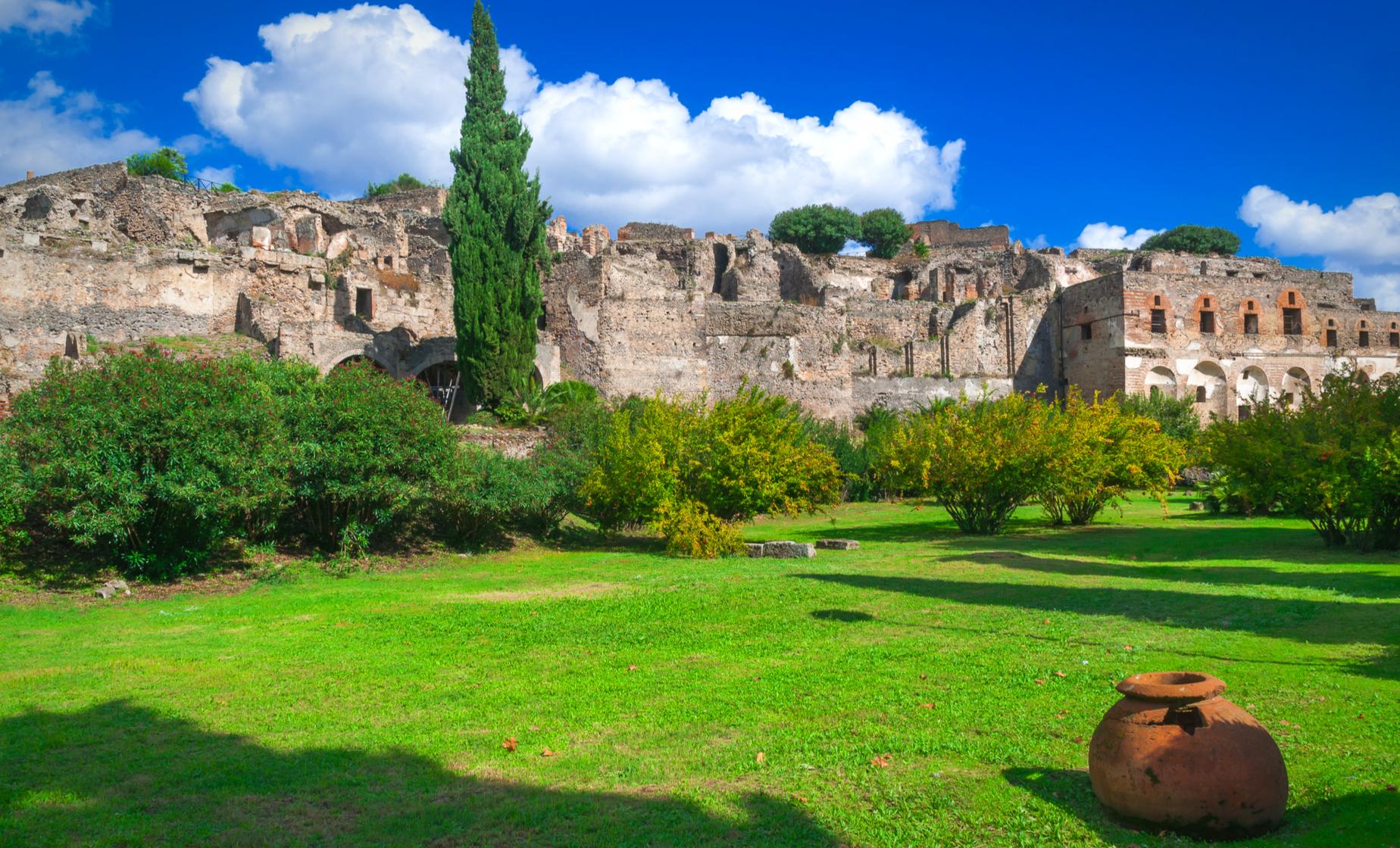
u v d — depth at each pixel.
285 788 6.00
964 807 5.60
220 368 16.94
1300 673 8.36
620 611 12.27
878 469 25.67
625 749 6.71
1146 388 50.03
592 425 28.89
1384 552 17.52
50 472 14.20
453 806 5.69
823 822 5.43
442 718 7.45
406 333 36.72
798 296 58.81
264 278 37.47
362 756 6.57
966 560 17.36
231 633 10.99
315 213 46.59
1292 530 22.11
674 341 45.22
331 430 18.09
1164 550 18.73
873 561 17.81
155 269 34.47
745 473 21.33
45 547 15.81
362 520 19.25
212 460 15.16
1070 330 53.94
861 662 9.13
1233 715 5.34
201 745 6.83
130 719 7.46
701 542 20.00
